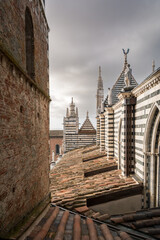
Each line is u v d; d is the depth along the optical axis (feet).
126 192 31.81
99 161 59.77
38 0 22.38
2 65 12.67
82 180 39.63
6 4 13.42
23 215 16.75
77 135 127.03
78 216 22.12
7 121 13.57
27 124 18.13
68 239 15.61
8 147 13.73
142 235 20.38
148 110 30.66
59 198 28.40
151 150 31.45
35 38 21.12
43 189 23.93
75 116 127.85
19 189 15.84
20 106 16.24
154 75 25.89
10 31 14.25
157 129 30.12
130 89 38.04
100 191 30.81
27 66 20.61
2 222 12.73
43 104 24.91
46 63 27.43
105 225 20.49
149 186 32.17
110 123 60.44
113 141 60.23
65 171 51.31
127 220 23.16
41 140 23.58
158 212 24.57
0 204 12.50
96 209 29.94
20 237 13.94
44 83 26.05
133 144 38.60
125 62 66.44
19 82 15.96
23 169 16.87
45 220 19.53
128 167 38.68
